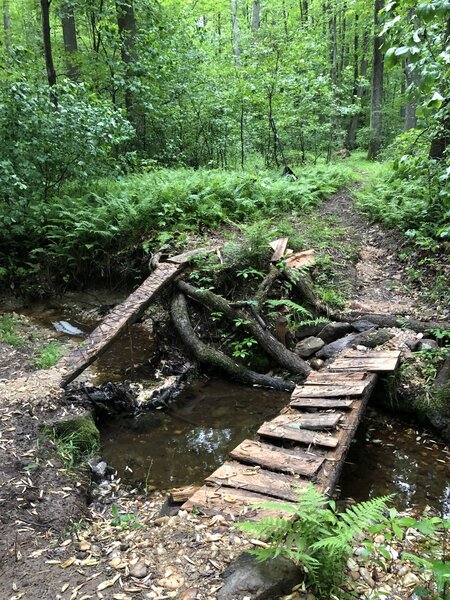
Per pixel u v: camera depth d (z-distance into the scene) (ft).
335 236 31.48
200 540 10.46
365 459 16.49
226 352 23.95
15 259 32.04
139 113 44.24
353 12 72.74
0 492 12.63
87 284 31.30
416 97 18.51
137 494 14.56
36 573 10.06
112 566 10.14
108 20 45.19
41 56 58.44
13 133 28.99
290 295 25.82
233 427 18.86
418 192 32.04
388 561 10.38
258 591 8.78
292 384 21.56
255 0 75.10
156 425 18.97
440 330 21.35
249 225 31.07
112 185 35.22
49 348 22.72
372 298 25.98
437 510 13.69
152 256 27.66
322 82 48.19
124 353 24.57
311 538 9.29
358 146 88.33
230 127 49.21
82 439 16.28
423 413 18.15
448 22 18.84
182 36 50.08
